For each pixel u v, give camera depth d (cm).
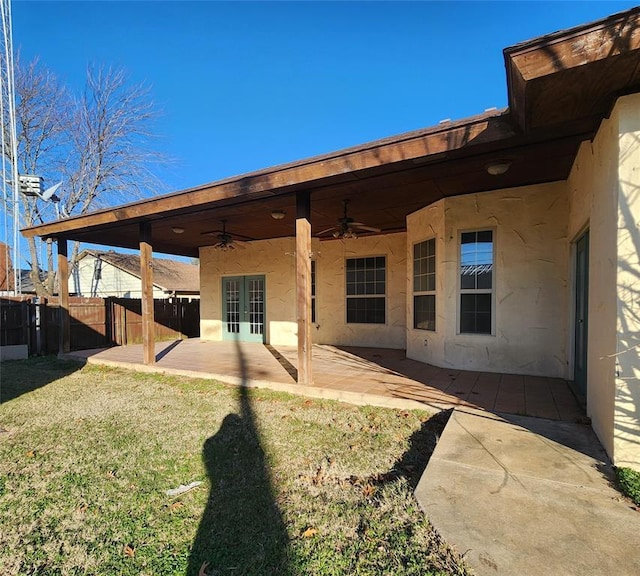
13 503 254
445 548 183
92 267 2120
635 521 197
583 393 434
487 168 400
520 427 338
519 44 232
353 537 207
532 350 551
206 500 253
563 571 162
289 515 232
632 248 253
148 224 705
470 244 592
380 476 281
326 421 405
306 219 500
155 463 312
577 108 278
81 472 298
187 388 564
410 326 727
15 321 881
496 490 230
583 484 235
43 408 477
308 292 517
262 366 680
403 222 791
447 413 407
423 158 366
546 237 538
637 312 252
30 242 1719
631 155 254
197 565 191
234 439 360
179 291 1888
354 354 807
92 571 189
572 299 498
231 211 617
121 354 869
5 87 1402
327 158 412
